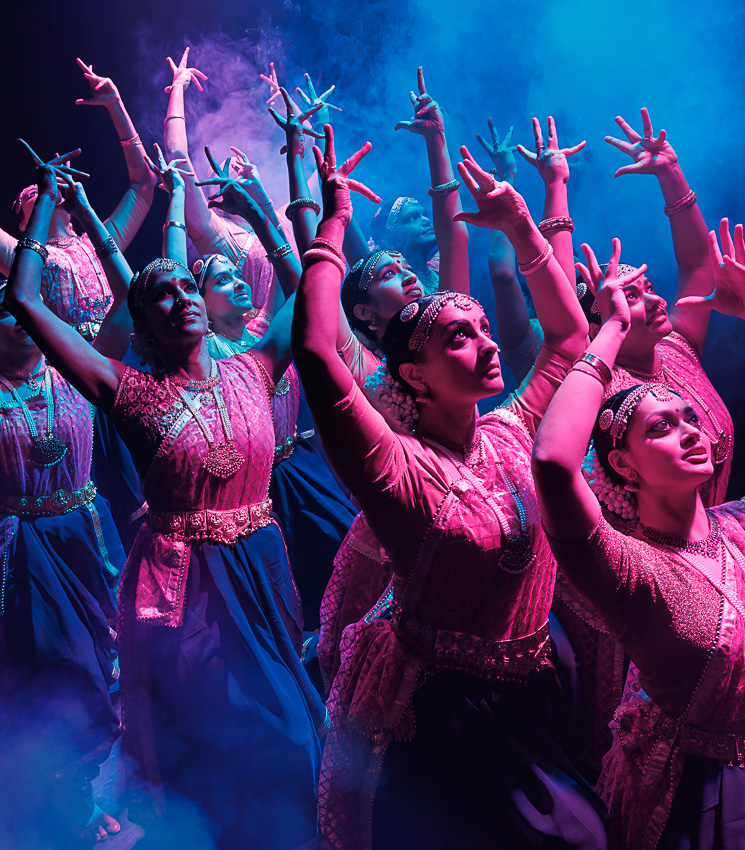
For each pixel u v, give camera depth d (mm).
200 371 2959
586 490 1949
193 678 2834
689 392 3072
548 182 3020
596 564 1966
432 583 2092
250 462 2961
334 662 2988
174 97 4320
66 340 2785
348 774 2154
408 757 2102
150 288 2891
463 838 2074
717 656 2008
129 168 4035
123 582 2949
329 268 2053
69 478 3557
